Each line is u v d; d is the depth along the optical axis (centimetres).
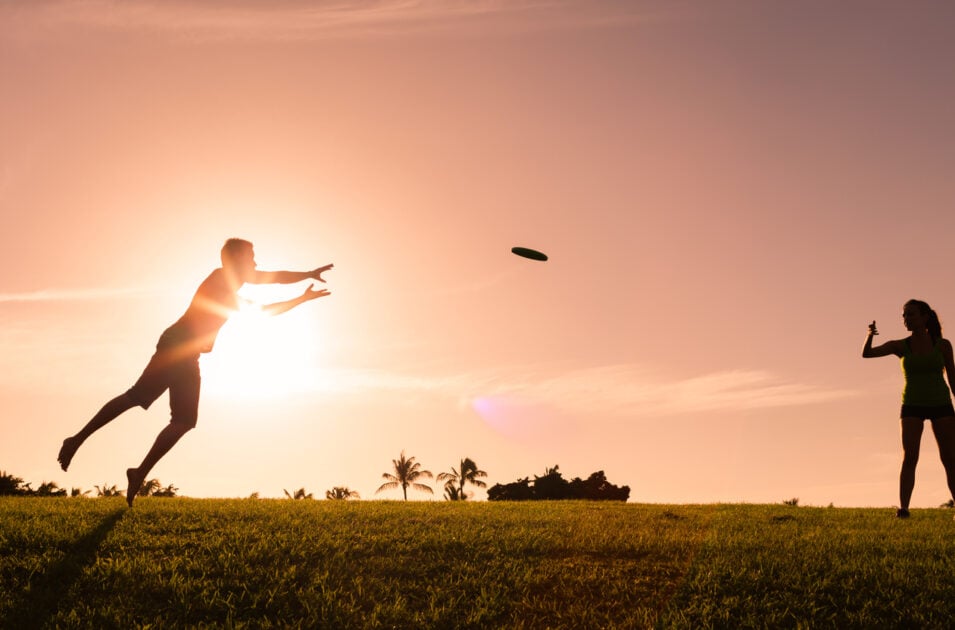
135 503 1149
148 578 673
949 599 666
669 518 1166
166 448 823
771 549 841
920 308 1134
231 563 727
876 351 1170
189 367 807
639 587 698
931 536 965
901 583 701
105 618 590
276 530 895
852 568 748
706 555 807
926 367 1140
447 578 713
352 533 883
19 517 948
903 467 1192
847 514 1318
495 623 614
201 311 800
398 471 9294
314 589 668
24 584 654
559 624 616
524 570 738
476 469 9088
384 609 628
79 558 725
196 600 632
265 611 620
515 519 1072
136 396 777
